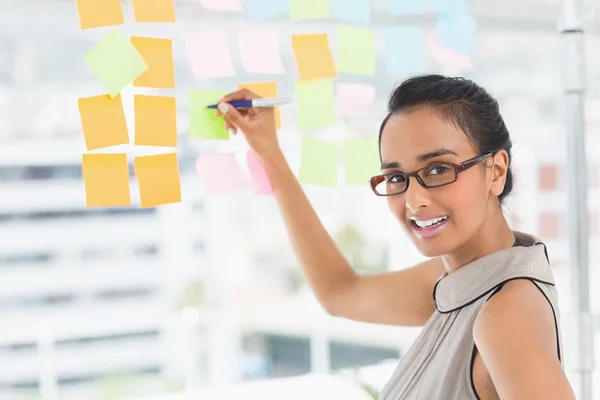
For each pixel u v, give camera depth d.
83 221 3.26
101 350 3.78
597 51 2.17
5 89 2.52
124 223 3.47
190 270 3.90
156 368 4.00
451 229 0.94
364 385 2.49
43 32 2.42
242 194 4.57
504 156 0.97
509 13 1.92
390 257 3.43
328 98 1.42
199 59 1.33
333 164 1.43
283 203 1.38
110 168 1.20
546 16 1.97
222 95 1.32
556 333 0.85
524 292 0.87
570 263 1.54
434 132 0.92
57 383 3.64
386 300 1.33
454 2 1.59
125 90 1.82
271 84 1.38
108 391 3.96
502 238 0.99
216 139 1.31
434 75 0.99
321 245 1.38
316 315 3.57
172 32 1.83
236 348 4.52
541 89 2.37
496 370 0.81
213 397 2.39
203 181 1.33
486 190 0.95
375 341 3.96
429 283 1.29
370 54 1.48
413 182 0.94
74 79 2.53
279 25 1.68
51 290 3.28
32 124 2.71
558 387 0.76
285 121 2.15
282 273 4.97
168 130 1.24
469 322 0.92
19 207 3.06
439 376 0.94
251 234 4.67
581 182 1.52
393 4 1.55
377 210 3.78
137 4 1.21
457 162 0.93
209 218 4.02
